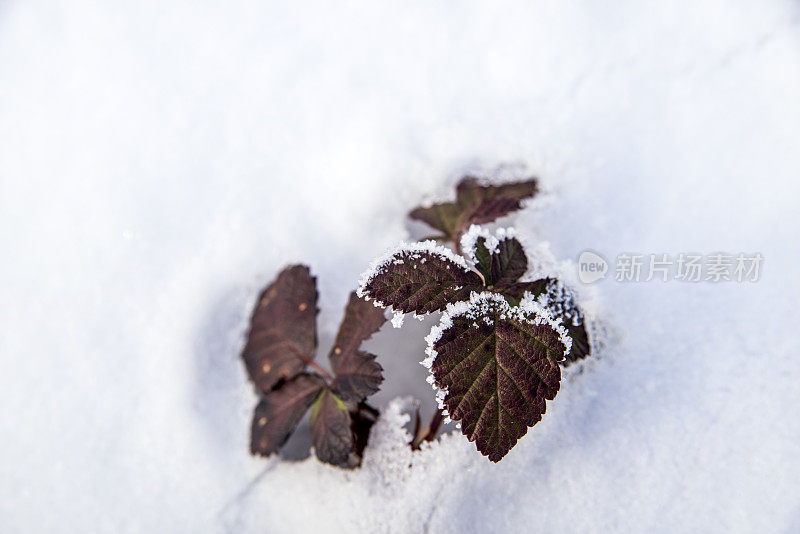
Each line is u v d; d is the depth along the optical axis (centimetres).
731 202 42
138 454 43
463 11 45
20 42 49
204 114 46
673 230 42
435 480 40
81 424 43
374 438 41
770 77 42
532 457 40
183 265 45
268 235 44
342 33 46
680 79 43
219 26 47
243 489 42
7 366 45
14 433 44
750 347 40
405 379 42
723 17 43
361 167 44
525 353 38
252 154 45
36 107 48
